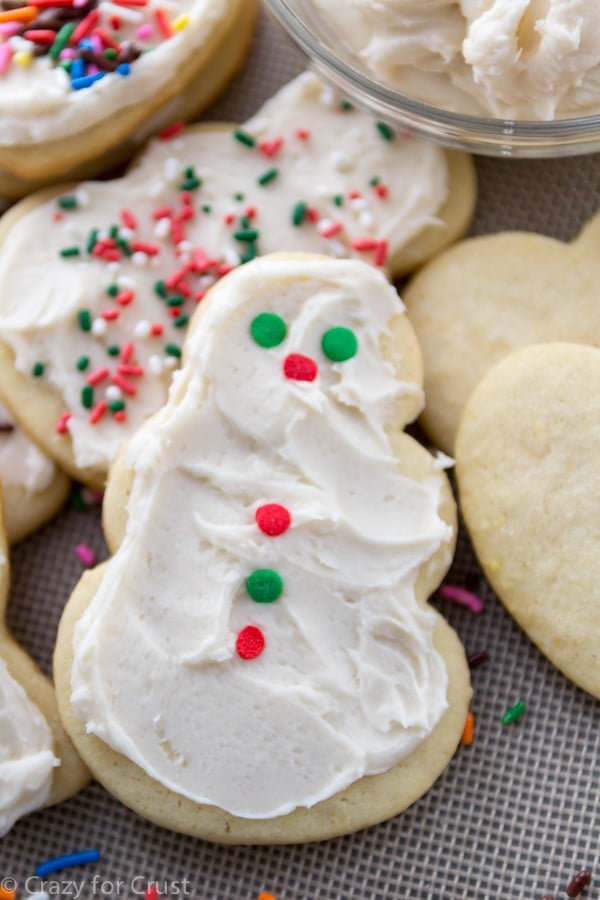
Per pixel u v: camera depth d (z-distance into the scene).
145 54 0.34
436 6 0.33
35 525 0.35
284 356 0.34
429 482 0.34
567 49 0.32
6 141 0.34
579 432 0.34
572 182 0.36
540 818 0.34
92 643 0.33
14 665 0.34
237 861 0.34
